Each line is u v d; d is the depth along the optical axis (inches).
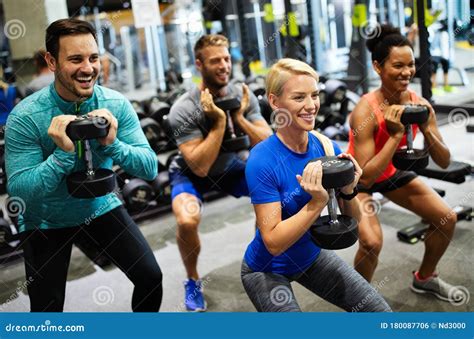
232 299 101.3
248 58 238.5
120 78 332.5
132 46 354.0
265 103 170.6
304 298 98.2
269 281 62.9
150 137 174.9
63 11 117.2
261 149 61.7
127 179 145.4
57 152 64.9
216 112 94.6
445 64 224.1
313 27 236.4
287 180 61.1
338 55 299.7
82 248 113.6
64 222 73.0
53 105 68.6
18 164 67.2
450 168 105.0
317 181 55.2
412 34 166.6
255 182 60.5
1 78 193.5
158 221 143.9
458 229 118.6
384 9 244.1
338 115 186.4
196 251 99.3
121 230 75.5
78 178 66.3
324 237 58.9
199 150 97.7
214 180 103.9
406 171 88.4
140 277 74.6
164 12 275.3
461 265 103.9
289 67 58.9
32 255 70.8
